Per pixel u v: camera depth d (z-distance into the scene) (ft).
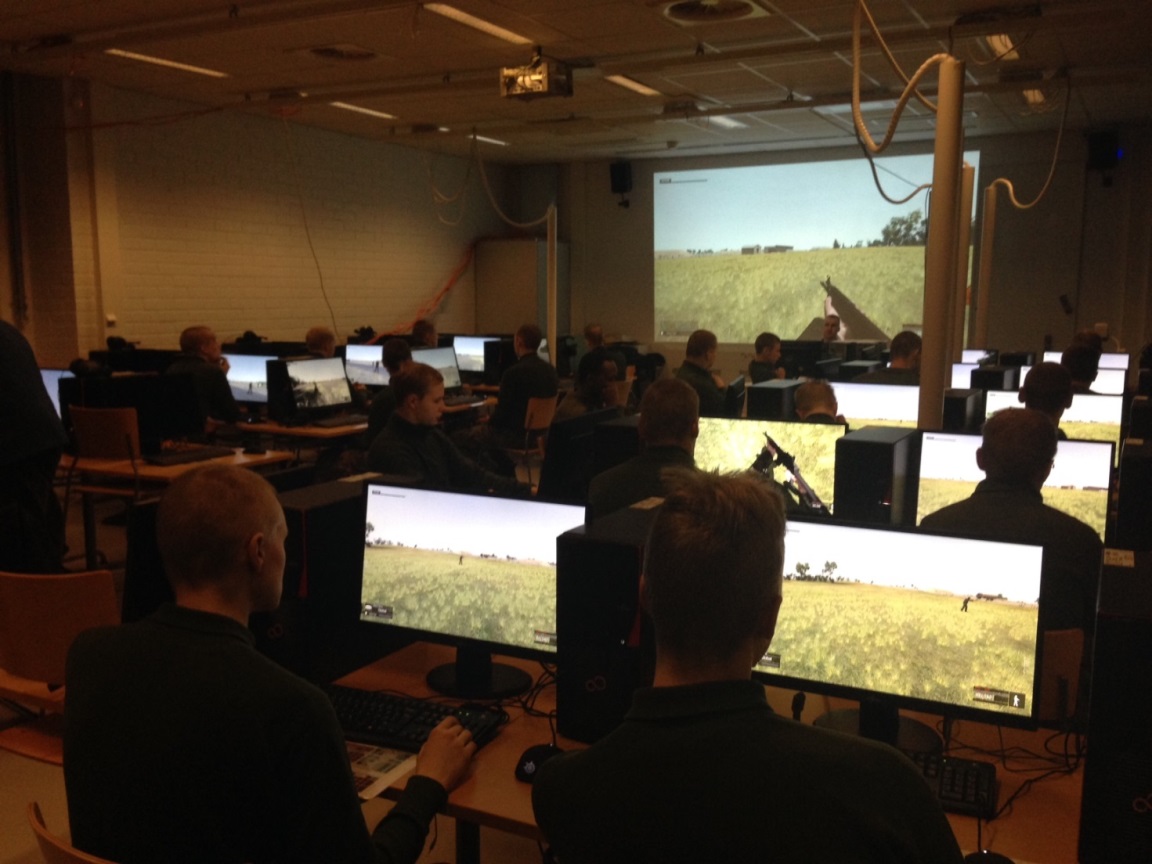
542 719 5.76
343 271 30.55
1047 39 19.40
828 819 2.73
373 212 31.68
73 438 14.23
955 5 17.25
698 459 9.93
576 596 5.31
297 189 28.55
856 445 7.08
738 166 35.45
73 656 4.36
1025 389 9.56
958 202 8.54
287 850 4.01
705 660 3.09
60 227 22.35
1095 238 30.94
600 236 38.17
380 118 27.66
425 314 34.53
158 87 23.21
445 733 5.12
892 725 5.33
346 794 4.08
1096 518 8.29
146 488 13.88
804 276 34.76
